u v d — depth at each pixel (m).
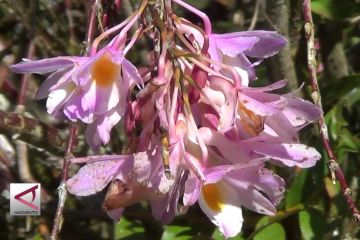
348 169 0.48
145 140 0.31
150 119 0.31
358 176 0.48
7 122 0.46
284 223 0.48
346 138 0.47
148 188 0.31
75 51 0.60
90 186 0.31
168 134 0.30
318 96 0.34
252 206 0.32
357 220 0.32
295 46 0.49
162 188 0.30
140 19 0.33
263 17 0.49
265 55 0.34
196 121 0.32
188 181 0.30
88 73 0.31
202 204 0.32
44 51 0.59
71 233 0.57
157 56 0.32
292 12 0.47
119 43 0.32
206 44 0.32
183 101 0.31
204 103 0.31
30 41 0.54
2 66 0.56
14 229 0.57
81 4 0.63
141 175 0.30
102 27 0.38
